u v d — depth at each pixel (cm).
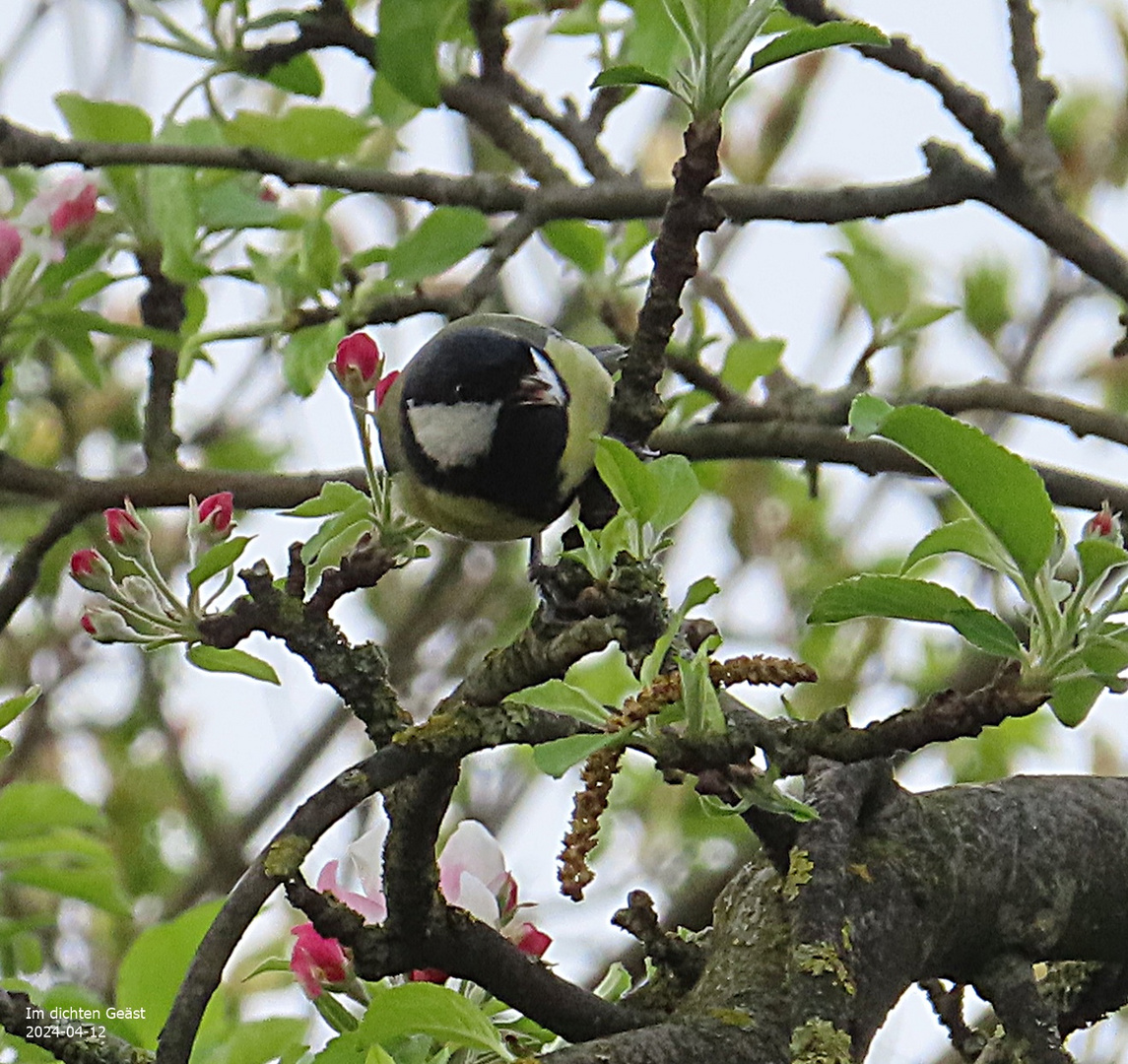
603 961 952
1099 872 505
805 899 464
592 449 773
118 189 890
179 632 485
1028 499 417
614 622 443
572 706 453
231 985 964
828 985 445
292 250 926
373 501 497
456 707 446
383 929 466
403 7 777
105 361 1219
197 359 891
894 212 828
